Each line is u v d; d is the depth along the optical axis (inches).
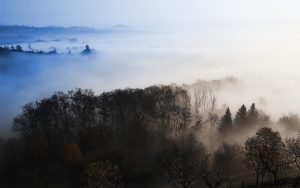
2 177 5108.3
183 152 4990.2
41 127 6008.9
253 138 4185.5
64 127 6028.5
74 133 6048.2
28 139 5649.6
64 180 4913.9
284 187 3784.5
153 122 6195.9
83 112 6171.3
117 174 4680.1
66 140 5856.3
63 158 5123.0
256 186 3929.6
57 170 5059.1
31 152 5433.1
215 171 4284.0
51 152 5565.9
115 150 5398.6
